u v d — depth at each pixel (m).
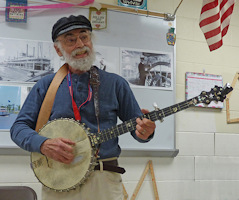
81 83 1.62
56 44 1.73
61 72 1.69
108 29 2.71
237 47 3.14
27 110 1.64
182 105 1.44
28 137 1.51
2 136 2.41
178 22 3.00
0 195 1.61
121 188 1.55
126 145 2.65
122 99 1.64
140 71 2.75
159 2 2.97
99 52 2.67
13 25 2.52
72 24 1.62
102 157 1.50
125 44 2.75
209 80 2.98
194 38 3.02
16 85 2.48
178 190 2.77
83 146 1.48
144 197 2.67
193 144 2.87
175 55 2.87
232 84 3.06
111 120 1.59
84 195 1.46
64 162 1.47
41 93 1.66
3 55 2.48
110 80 1.65
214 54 3.05
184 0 3.05
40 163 1.56
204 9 2.60
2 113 2.43
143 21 2.82
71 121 1.53
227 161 2.94
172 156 2.76
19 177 2.43
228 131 2.99
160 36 2.85
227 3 2.66
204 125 2.93
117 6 2.76
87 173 1.44
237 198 2.92
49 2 2.60
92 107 1.57
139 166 2.68
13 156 2.44
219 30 2.58
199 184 2.83
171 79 2.83
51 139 1.48
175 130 2.79
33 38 2.55
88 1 2.68
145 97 2.74
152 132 1.47
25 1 2.56
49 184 1.51
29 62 2.52
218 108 2.99
